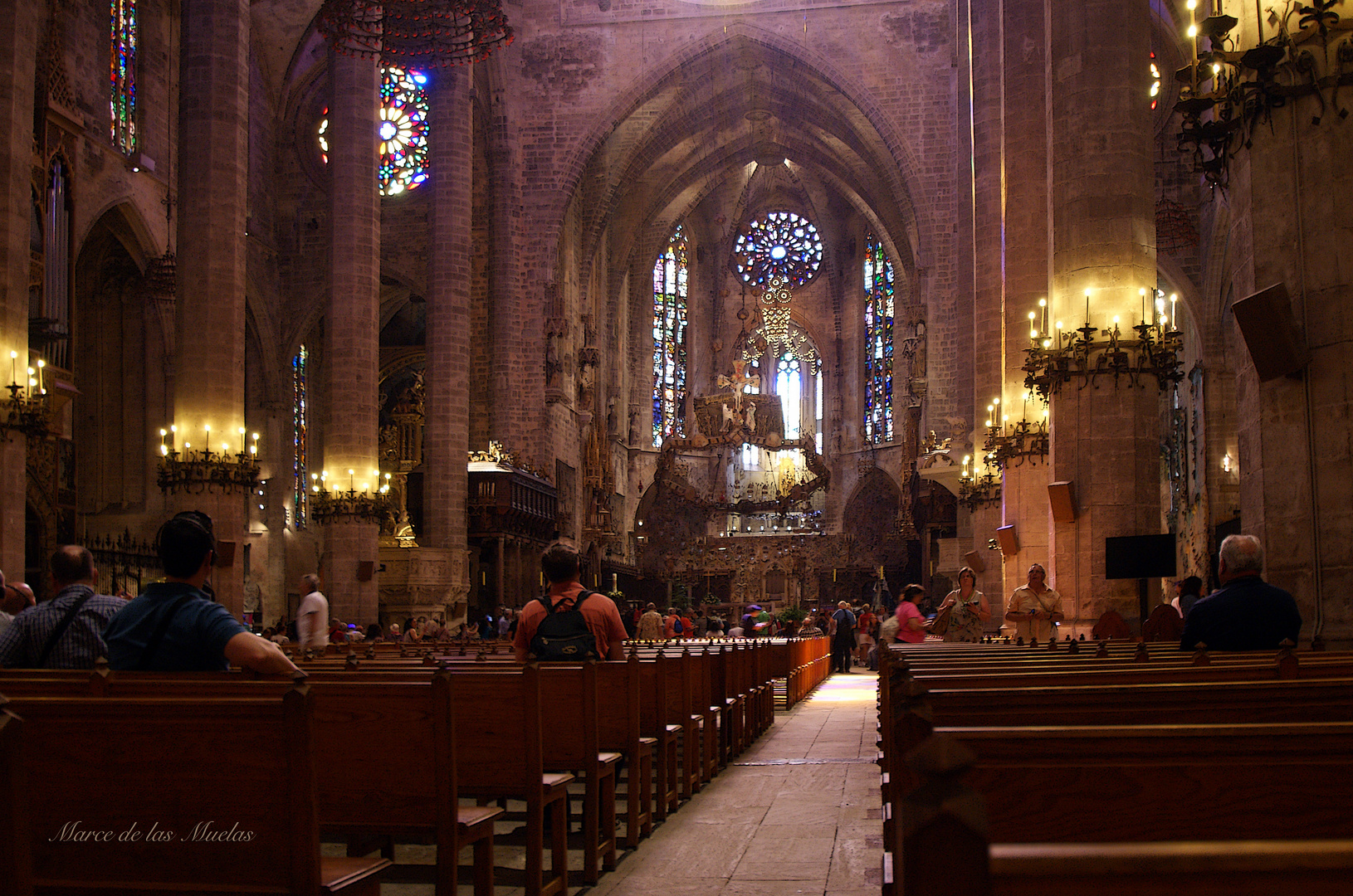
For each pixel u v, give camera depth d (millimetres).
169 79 38406
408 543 40656
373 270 34562
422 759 5172
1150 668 6098
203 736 3865
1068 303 18578
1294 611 8258
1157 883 1681
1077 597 18062
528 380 48000
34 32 23078
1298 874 1659
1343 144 10305
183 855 3863
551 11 49719
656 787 9805
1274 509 10539
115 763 3889
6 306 21906
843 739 15898
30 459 30969
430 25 31141
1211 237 38281
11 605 11188
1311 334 10359
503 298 48125
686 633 36844
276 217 46875
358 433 33750
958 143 38094
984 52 31141
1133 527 17984
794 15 49625
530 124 49344
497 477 42406
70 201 29359
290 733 3773
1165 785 2912
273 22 45250
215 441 27953
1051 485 18266
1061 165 18828
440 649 18312
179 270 28234
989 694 4262
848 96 49562
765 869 7559
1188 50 34188
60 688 5715
